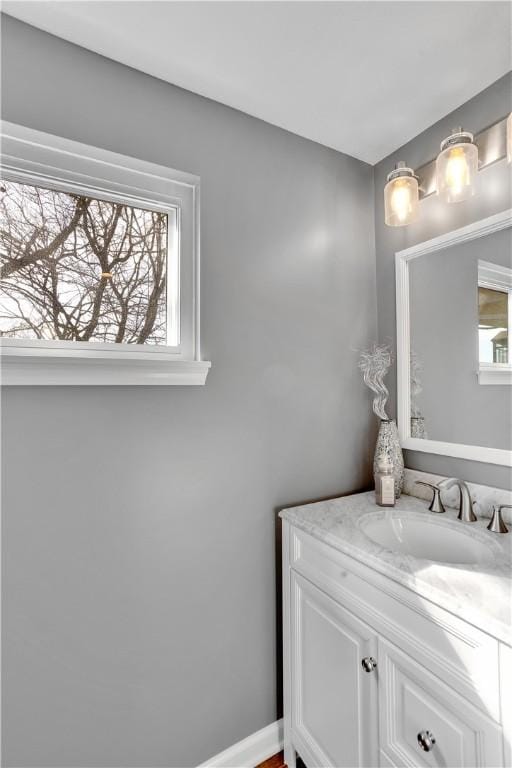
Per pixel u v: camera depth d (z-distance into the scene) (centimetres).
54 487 105
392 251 161
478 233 127
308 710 121
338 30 106
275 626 141
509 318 119
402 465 149
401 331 155
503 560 95
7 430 100
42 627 104
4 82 101
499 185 123
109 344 114
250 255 138
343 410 159
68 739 107
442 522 123
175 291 125
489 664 71
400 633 89
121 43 110
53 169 107
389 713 91
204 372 122
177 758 122
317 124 145
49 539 105
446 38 109
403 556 96
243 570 135
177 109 125
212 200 131
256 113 138
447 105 135
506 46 111
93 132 112
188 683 124
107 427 112
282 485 143
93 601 110
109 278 117
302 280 149
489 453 124
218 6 99
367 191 167
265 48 112
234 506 133
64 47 108
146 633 117
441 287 141
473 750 73
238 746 132
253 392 137
